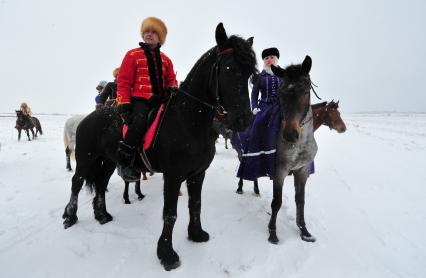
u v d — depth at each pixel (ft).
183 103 8.74
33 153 32.73
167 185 8.87
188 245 10.28
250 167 11.33
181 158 8.61
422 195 16.35
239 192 16.62
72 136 22.50
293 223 12.47
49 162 26.99
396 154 30.22
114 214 13.10
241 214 13.38
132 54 9.27
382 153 31.01
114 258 9.37
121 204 14.58
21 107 46.96
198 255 9.63
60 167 24.64
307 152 10.48
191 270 8.79
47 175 21.56
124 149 9.02
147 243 10.36
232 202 15.03
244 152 12.09
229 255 9.68
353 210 14.07
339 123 18.38
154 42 9.55
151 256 9.52
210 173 21.66
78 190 11.85
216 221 12.43
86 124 11.42
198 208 10.39
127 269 8.79
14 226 11.85
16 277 8.39
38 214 13.25
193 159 8.71
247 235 11.15
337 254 9.94
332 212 13.79
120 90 9.06
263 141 11.12
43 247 10.03
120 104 8.94
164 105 9.07
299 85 9.21
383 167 24.00
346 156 29.60
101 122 10.82
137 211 13.55
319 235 11.33
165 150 8.66
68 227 11.60
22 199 15.64
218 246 10.23
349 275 8.79
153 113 9.11
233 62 7.33
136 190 15.52
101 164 12.23
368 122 98.12
